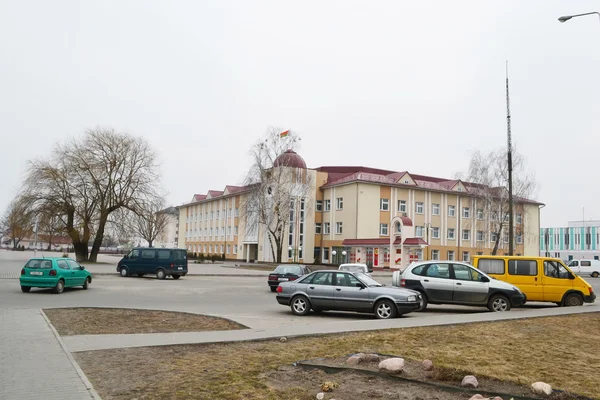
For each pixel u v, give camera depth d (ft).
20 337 33.32
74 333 35.94
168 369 25.07
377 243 181.47
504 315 49.01
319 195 219.41
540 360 28.66
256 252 230.48
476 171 173.47
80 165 152.46
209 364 26.21
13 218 147.13
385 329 38.63
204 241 288.71
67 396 20.18
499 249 227.20
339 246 203.41
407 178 212.02
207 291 79.77
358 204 196.44
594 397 21.04
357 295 49.55
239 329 38.65
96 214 157.69
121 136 160.15
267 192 180.96
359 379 23.27
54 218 149.18
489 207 170.50
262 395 20.61
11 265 133.59
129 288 80.69
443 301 55.88
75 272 72.38
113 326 39.70
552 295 61.52
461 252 220.23
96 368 25.29
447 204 220.02
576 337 37.86
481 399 19.75
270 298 70.38
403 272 58.95
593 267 183.73
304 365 25.66
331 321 46.65
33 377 23.06
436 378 23.35
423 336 36.09
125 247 331.98
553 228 317.01
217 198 271.08
